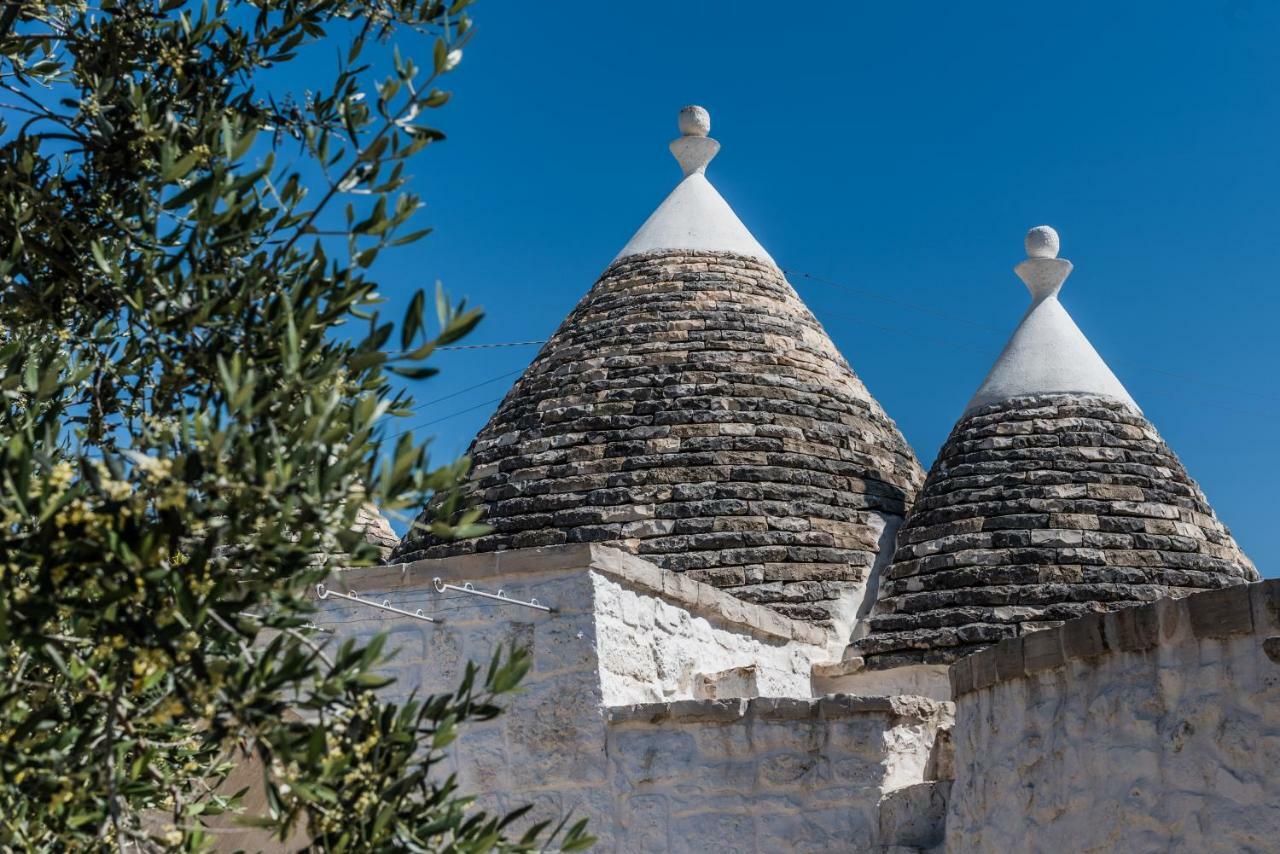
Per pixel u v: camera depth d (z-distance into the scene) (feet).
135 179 24.41
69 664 21.65
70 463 23.59
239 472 19.60
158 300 22.36
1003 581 47.80
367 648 21.02
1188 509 50.14
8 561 19.84
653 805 37.42
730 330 57.36
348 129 24.43
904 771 36.55
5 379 22.39
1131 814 26.48
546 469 53.52
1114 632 27.30
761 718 37.11
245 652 21.40
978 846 30.35
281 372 21.65
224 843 35.27
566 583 39.42
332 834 20.86
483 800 38.63
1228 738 25.39
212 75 26.14
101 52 25.29
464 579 40.14
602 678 38.60
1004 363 54.03
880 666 47.34
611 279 60.54
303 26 26.13
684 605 42.96
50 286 24.14
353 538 20.01
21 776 20.92
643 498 52.19
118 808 20.54
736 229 62.49
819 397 56.13
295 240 22.68
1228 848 25.04
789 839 36.27
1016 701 29.53
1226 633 25.63
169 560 20.44
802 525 51.88
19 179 24.18
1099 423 51.72
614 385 55.62
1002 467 50.70
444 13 25.73
